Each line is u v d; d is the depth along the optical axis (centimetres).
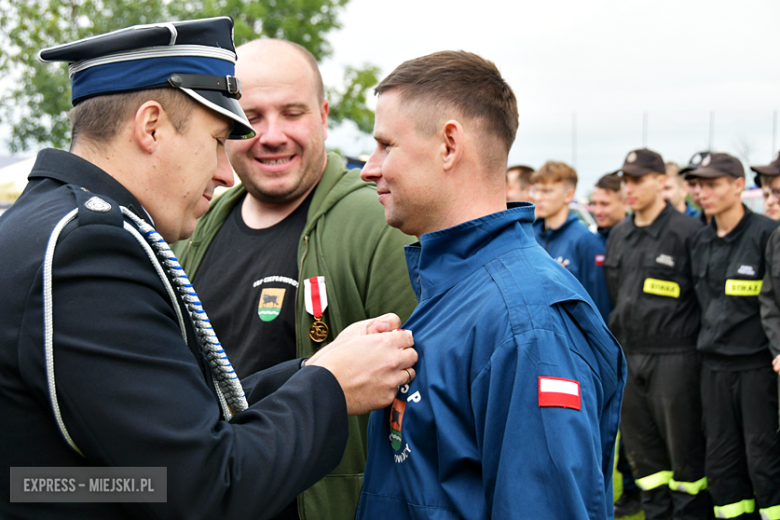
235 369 180
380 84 128
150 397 95
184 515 95
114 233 101
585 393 104
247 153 180
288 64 178
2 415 98
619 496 427
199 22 119
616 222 509
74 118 119
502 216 119
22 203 110
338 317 172
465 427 109
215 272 193
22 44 937
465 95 120
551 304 107
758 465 313
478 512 105
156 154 116
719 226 336
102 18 966
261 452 102
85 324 94
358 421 167
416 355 117
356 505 165
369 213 178
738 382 320
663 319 351
